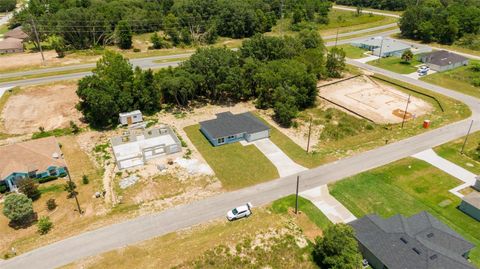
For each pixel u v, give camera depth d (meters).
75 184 57.12
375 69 105.75
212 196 53.91
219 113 78.31
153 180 57.25
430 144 66.75
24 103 79.44
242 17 136.25
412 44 130.25
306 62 90.19
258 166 60.88
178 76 79.38
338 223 43.69
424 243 40.97
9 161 57.53
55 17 117.31
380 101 85.31
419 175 57.88
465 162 61.47
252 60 84.88
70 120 75.75
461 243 42.09
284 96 75.38
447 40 131.62
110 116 75.06
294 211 50.38
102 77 77.56
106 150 66.31
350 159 62.38
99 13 121.25
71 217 50.22
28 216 49.91
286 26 148.75
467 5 160.25
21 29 121.62
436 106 83.06
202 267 41.00
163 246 44.41
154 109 81.44
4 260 43.12
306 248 44.16
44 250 44.38
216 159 62.94
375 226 44.12
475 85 94.25
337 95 88.50
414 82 96.00
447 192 54.25
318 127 73.81
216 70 82.75
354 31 146.88
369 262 42.28
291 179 57.41
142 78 79.25
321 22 154.62
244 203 52.22
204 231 46.81
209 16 137.38
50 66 98.94
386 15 174.00
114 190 55.38
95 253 43.66
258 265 41.81
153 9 145.25
